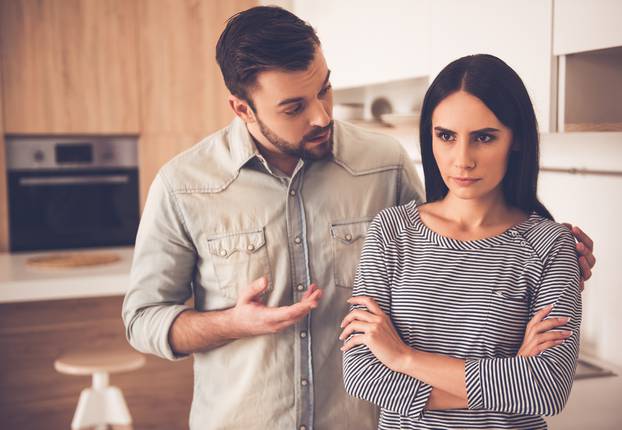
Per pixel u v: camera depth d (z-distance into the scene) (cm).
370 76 297
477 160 122
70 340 352
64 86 388
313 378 149
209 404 154
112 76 396
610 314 224
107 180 407
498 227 128
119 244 415
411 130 318
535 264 123
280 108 134
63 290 312
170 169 152
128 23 395
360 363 128
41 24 381
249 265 150
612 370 213
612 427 171
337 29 330
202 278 154
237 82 137
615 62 187
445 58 238
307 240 150
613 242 221
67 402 350
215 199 150
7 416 343
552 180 247
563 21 181
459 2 228
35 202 398
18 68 380
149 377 362
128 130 402
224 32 141
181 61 406
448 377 120
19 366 344
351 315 129
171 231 151
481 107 120
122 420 321
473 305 123
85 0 387
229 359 150
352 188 154
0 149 383
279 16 135
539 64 191
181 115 410
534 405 116
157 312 149
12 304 341
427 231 130
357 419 153
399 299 128
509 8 203
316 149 140
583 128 177
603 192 223
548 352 117
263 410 149
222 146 154
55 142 398
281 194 151
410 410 123
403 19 266
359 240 153
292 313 132
